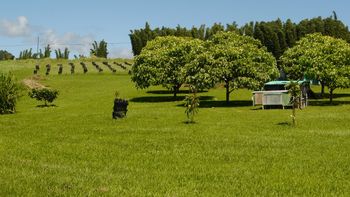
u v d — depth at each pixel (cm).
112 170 1505
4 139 2305
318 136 2339
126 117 3369
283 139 2230
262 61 5053
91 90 7106
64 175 1385
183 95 6281
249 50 5062
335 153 1841
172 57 5738
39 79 8412
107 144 2105
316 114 3544
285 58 5481
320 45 5241
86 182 1281
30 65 12719
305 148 1967
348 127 2722
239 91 6644
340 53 4934
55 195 1119
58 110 4578
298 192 1220
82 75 9781
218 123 2945
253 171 1505
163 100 5638
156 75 5841
